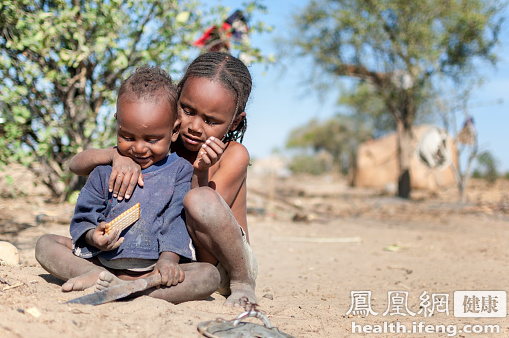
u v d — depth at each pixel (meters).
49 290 2.71
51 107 6.32
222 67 2.93
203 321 2.44
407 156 17.14
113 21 5.66
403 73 16.59
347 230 8.29
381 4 15.56
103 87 6.21
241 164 3.08
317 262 5.35
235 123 3.18
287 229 7.94
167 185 2.74
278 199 11.29
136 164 2.71
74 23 5.46
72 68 6.46
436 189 20.67
